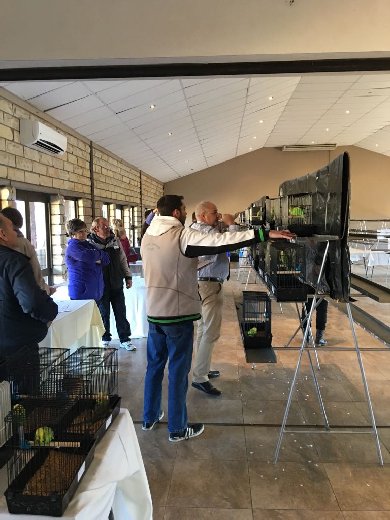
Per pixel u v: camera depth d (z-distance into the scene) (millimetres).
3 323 1906
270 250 2703
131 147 8281
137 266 5914
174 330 2400
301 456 2348
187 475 2188
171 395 2471
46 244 5090
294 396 3102
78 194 5852
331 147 15945
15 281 1828
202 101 7062
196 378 3135
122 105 5625
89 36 2127
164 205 2439
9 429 1319
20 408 1349
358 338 4531
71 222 3760
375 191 16391
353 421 2715
